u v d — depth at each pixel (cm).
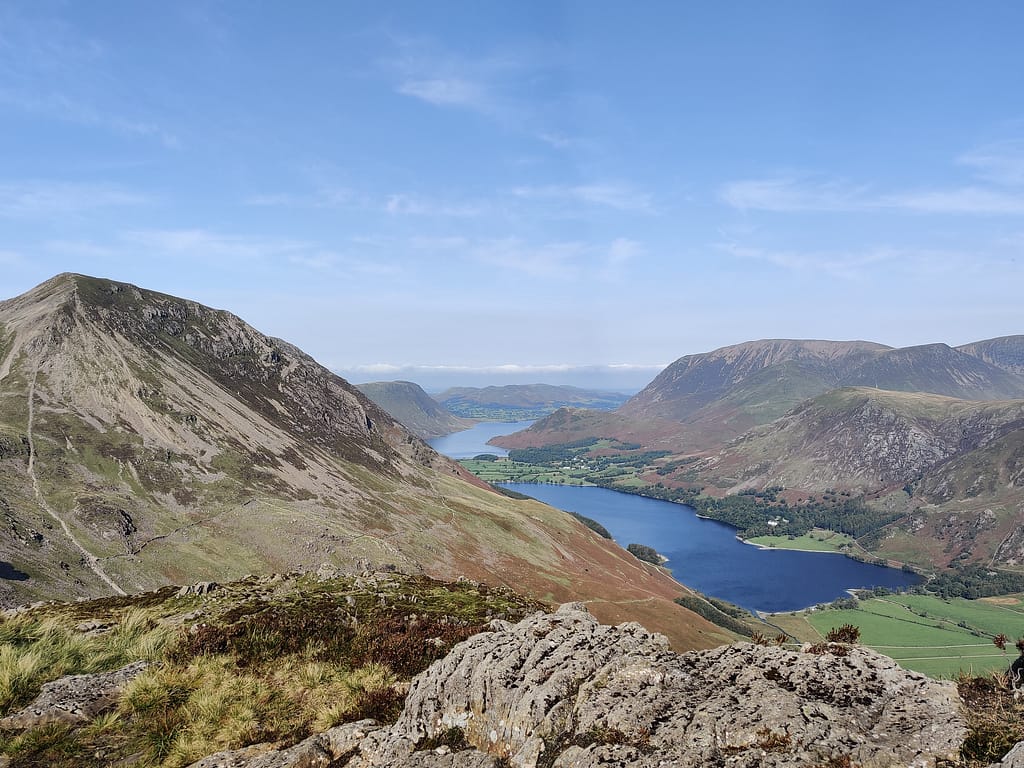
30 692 1636
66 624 2330
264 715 1616
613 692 1166
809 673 1133
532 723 1198
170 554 10469
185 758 1409
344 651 2064
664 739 998
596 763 977
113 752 1414
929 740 907
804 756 889
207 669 1861
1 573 7512
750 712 1012
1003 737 859
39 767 1339
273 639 2109
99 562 9288
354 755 1334
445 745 1298
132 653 1966
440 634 2156
